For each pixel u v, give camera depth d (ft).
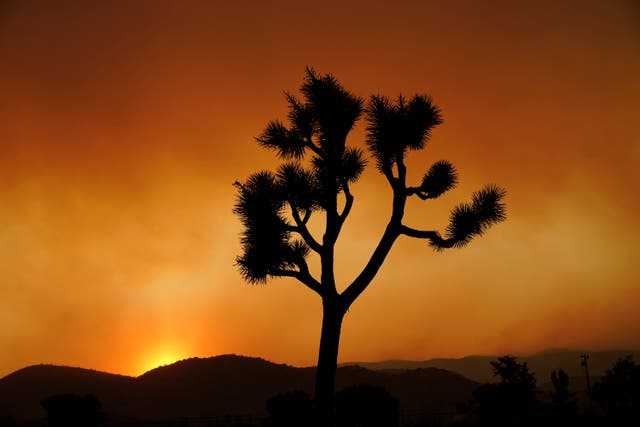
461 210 42.45
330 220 41.65
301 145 44.32
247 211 41.37
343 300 39.73
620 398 79.66
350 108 43.39
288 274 40.70
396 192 41.83
